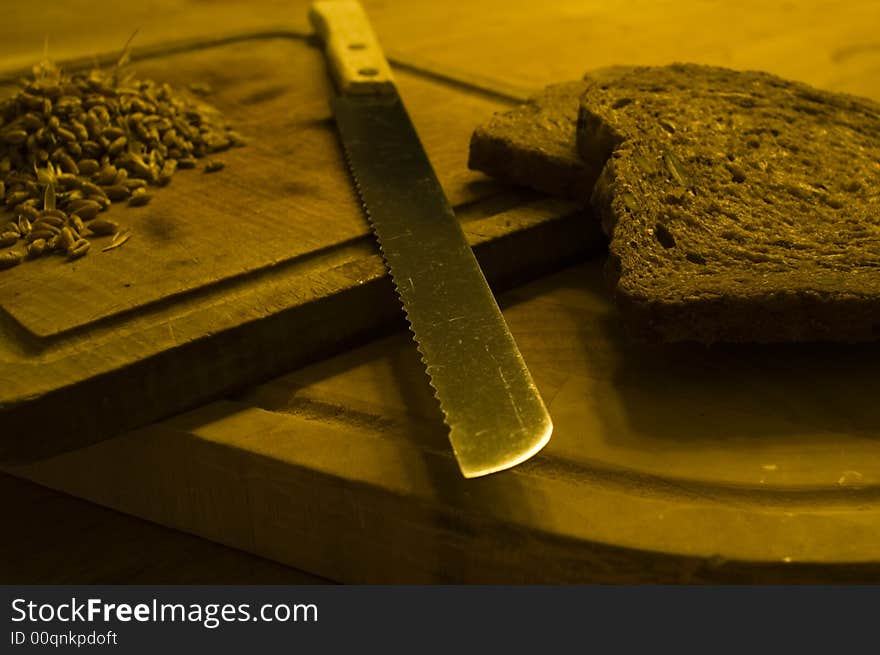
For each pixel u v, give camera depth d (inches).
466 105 24.9
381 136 22.7
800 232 19.2
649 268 18.4
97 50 27.9
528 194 21.5
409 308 18.0
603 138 20.6
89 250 19.5
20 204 20.6
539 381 18.3
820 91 22.2
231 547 18.1
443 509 16.4
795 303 17.7
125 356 17.3
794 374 18.4
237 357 18.1
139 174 21.5
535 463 17.0
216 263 19.2
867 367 18.6
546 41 29.6
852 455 17.1
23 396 16.7
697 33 30.2
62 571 17.6
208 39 27.5
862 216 19.5
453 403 16.4
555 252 20.8
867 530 16.0
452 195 21.3
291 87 25.5
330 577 17.7
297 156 22.5
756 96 22.0
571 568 16.2
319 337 18.7
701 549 15.8
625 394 18.1
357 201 20.9
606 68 24.2
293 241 19.8
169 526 18.4
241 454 17.2
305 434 17.4
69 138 21.5
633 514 16.2
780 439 17.3
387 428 17.6
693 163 20.2
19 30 29.4
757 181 20.1
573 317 19.7
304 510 17.3
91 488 18.6
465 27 30.7
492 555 16.5
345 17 26.8
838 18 31.6
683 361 18.7
